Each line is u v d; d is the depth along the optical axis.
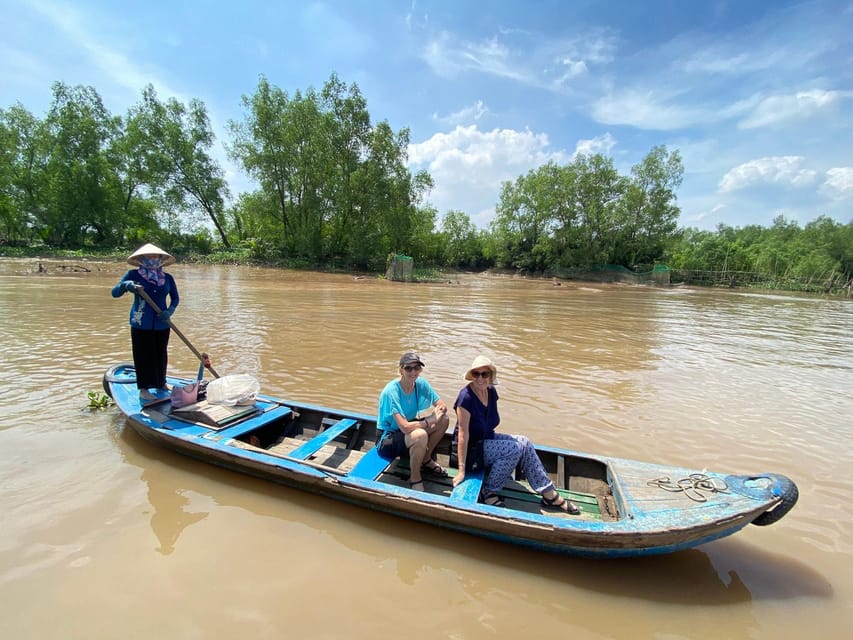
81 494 4.02
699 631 2.89
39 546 3.34
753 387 8.38
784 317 21.12
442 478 4.32
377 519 3.87
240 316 13.68
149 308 5.10
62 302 14.72
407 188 38.22
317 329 12.12
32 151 37.00
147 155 35.66
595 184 49.22
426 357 9.64
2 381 6.84
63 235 36.19
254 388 5.17
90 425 5.39
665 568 3.45
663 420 6.52
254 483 4.34
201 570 3.20
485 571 3.34
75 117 36.34
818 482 4.84
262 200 36.84
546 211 51.16
